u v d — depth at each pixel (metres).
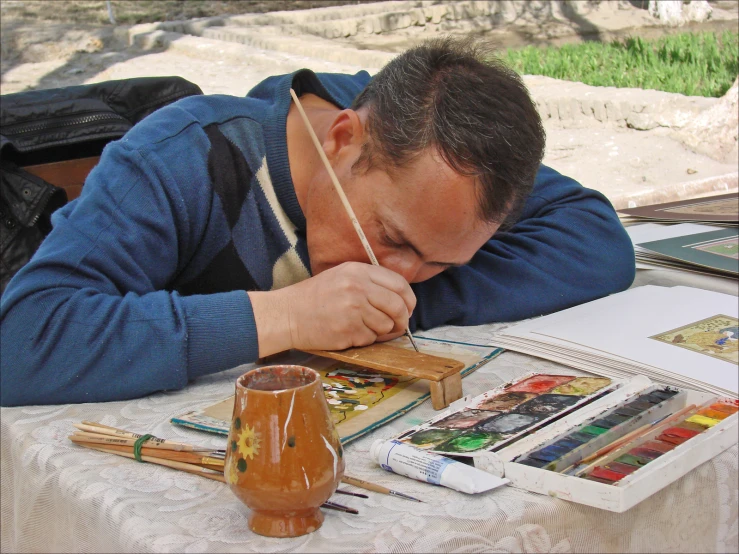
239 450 0.90
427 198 1.26
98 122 2.07
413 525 0.93
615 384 1.26
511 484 1.02
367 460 1.10
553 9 11.06
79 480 1.06
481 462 1.04
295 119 1.58
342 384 1.34
